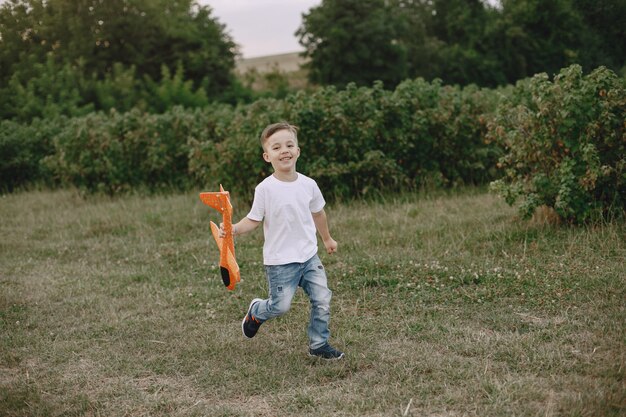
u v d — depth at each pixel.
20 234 8.88
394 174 9.54
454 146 10.11
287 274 4.07
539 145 6.77
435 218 7.77
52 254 7.66
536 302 4.95
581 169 6.53
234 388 3.87
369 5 33.06
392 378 3.86
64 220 9.60
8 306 5.65
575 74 6.54
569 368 3.80
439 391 3.66
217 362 4.27
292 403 3.63
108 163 11.33
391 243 6.93
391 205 8.83
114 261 7.18
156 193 11.46
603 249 5.92
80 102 22.95
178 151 11.69
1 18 27.88
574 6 32.84
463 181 10.23
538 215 7.04
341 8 32.81
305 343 4.53
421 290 5.41
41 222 9.65
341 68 33.09
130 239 8.17
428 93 10.13
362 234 7.34
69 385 4.04
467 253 6.27
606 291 4.99
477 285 5.45
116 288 6.07
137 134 11.62
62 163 11.66
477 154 10.12
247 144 9.04
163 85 24.97
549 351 4.04
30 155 14.12
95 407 3.71
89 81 23.72
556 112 6.59
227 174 9.25
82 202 11.28
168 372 4.18
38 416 3.62
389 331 4.62
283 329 4.84
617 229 6.29
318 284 4.12
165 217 9.13
